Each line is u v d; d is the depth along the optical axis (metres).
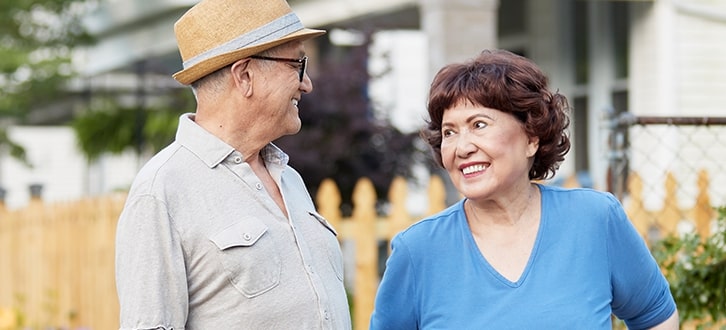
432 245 3.46
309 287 3.47
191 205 3.39
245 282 3.36
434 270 3.44
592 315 3.29
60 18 15.88
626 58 12.09
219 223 3.38
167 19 14.38
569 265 3.34
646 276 3.50
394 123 10.86
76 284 8.52
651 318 3.59
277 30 3.52
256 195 3.48
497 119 3.33
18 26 15.80
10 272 9.70
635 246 3.46
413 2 10.73
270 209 3.49
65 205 8.69
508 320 3.30
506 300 3.33
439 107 3.41
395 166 10.35
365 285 7.16
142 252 3.31
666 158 10.90
